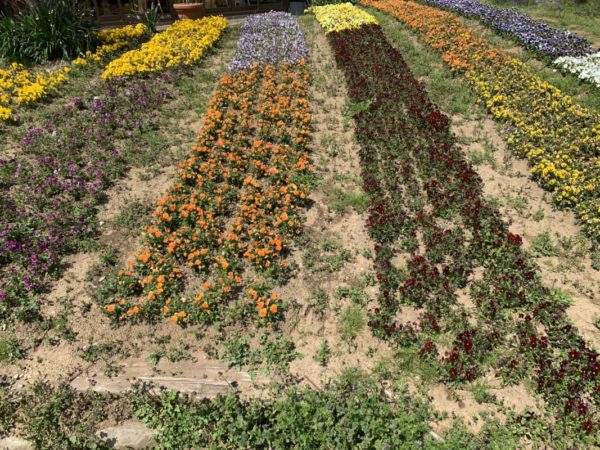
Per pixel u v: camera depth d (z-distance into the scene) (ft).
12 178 26.32
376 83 40.24
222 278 20.25
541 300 19.65
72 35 45.98
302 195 24.99
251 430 15.47
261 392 16.63
